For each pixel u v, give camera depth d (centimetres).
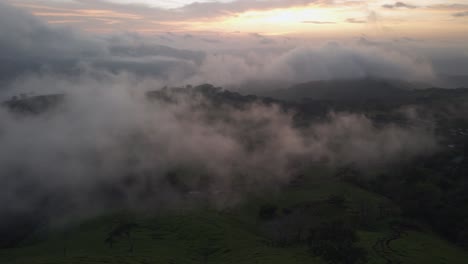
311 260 13900
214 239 17062
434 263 14250
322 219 19012
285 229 18238
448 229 19212
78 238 18725
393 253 14738
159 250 15825
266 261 13762
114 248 16375
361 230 17688
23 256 16850
